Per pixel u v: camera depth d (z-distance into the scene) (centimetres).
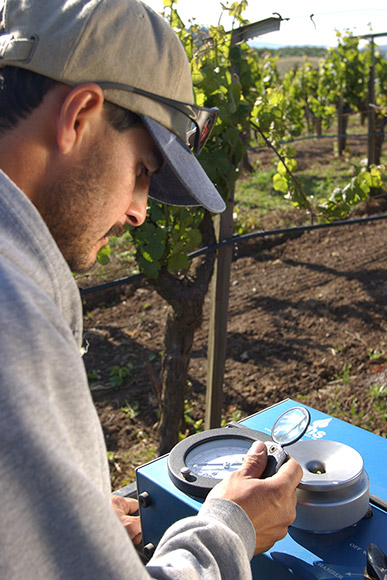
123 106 85
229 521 90
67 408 66
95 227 88
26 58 80
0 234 68
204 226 323
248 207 885
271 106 364
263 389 448
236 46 317
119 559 62
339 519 110
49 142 81
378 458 135
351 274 638
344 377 451
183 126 95
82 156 83
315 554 108
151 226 288
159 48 88
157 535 128
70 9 82
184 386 336
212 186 102
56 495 59
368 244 726
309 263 680
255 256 709
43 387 62
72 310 78
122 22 84
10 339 60
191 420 408
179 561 77
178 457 127
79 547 60
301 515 111
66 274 76
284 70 3628
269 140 374
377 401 417
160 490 123
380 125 998
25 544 58
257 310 575
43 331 63
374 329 528
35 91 80
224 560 82
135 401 436
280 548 110
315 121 1606
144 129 92
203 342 524
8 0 86
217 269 336
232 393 445
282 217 819
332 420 150
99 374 477
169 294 306
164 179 126
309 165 1209
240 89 298
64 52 80
